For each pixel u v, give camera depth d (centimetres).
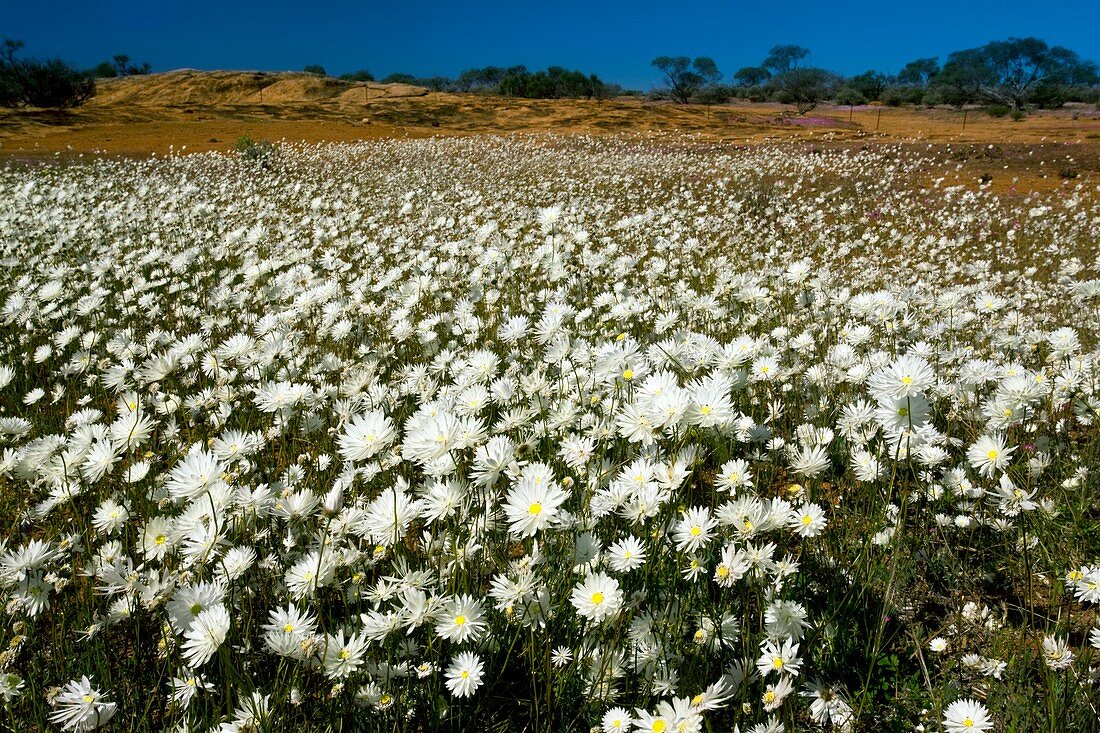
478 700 212
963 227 1179
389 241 1027
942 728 194
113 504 256
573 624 216
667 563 229
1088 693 188
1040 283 802
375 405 336
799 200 1458
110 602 253
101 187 1557
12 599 222
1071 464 316
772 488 317
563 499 186
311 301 432
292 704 193
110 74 10812
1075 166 2031
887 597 219
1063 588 243
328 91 8350
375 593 211
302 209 1353
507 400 291
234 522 235
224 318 585
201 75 8981
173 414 369
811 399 378
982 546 276
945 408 367
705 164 2050
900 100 7756
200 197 1462
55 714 192
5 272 812
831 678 219
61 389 438
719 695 166
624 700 194
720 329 500
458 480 221
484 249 680
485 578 244
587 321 494
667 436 236
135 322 641
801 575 246
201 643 174
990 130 4291
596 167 2016
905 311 508
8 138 3189
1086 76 7988
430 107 6028
